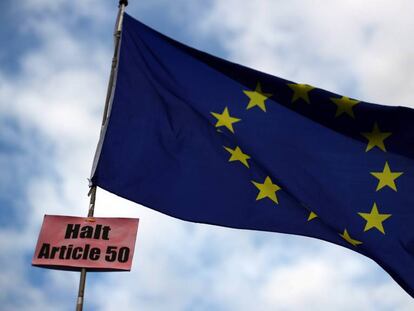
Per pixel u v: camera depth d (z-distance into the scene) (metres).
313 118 13.91
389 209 13.05
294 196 13.10
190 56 14.52
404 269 12.59
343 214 13.00
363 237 12.80
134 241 11.98
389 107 13.66
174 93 14.05
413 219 12.94
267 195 13.07
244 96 14.09
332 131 13.82
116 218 12.18
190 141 13.52
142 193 12.88
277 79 14.12
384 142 13.69
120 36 14.68
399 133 13.69
